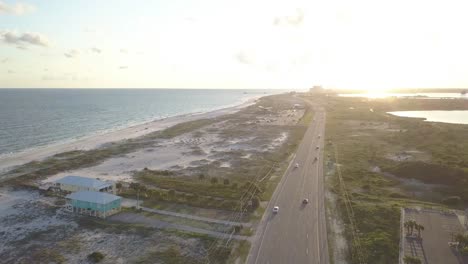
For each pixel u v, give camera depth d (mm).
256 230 56562
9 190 79000
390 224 56812
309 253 48875
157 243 52938
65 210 66562
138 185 76000
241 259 47625
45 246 52719
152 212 65188
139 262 47688
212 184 81062
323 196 71625
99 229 58250
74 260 48562
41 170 94750
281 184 80188
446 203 66938
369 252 48312
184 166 101438
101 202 63125
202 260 47750
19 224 60812
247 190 74625
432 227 55531
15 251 51312
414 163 85812
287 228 57062
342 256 48031
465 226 55812
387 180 82188
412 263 43750
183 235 55281
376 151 112625
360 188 76625
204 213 64438
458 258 46406
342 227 57062
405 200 68938
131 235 55781
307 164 98312
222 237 54375
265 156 111062
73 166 100812
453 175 78000
